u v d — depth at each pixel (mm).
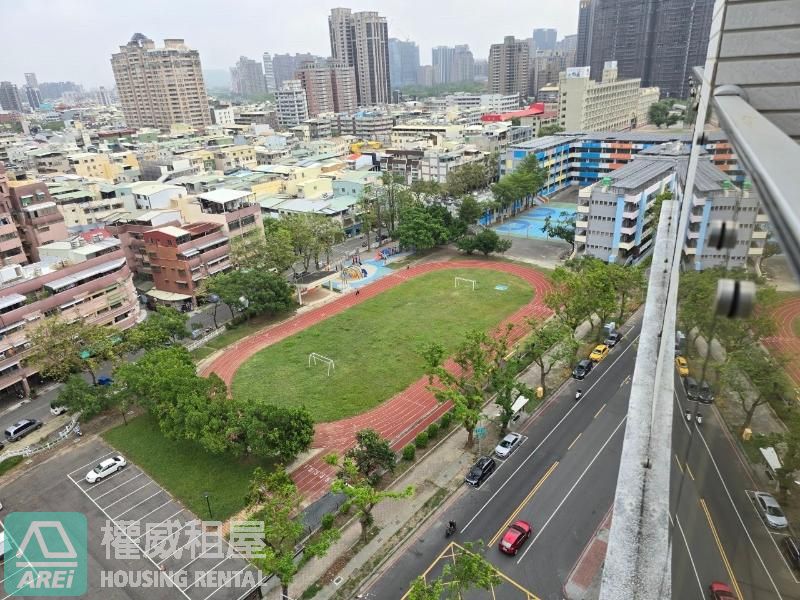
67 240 69188
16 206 78375
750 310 2898
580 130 158375
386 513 38500
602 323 60812
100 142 189875
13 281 58906
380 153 153000
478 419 42656
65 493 42500
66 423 52219
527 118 172375
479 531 36469
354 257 93000
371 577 33688
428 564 34344
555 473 41188
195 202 87188
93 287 63938
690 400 9367
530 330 65062
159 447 47156
